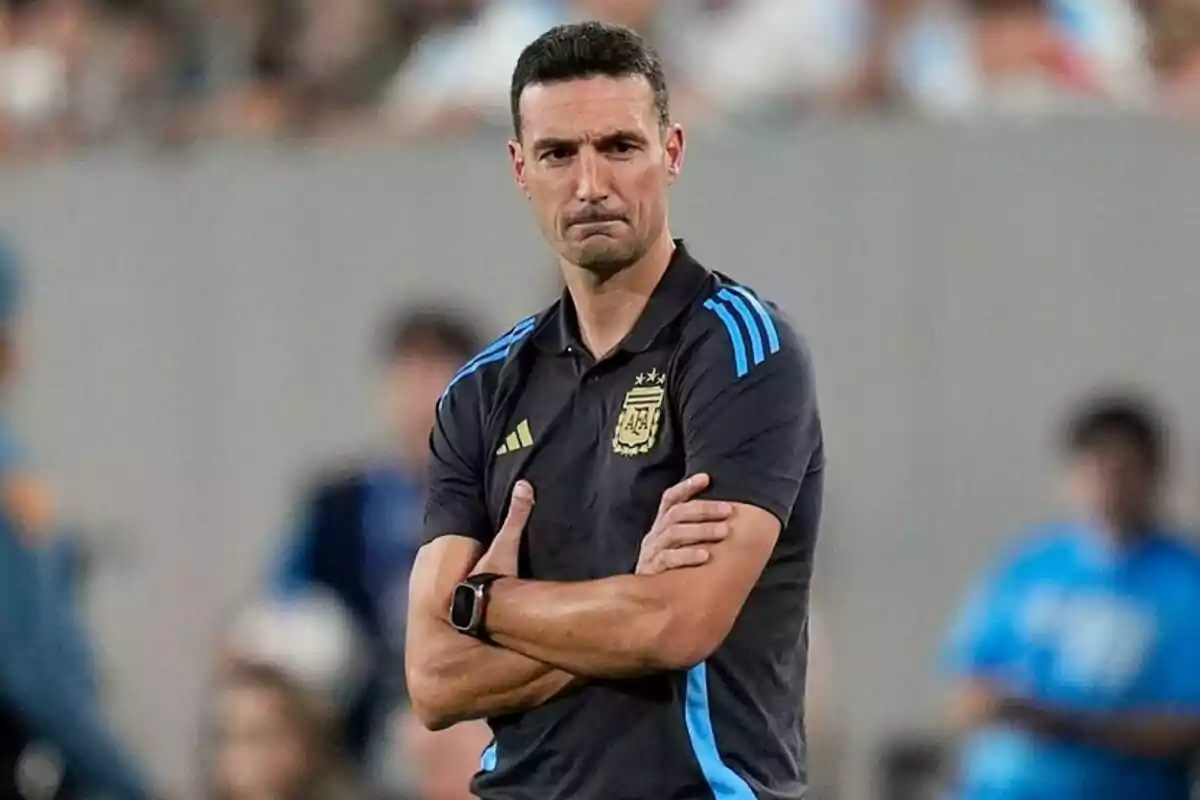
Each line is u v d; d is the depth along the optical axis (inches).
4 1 1262.3
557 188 476.4
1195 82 1135.0
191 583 1135.6
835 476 1082.7
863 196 1082.7
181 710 1125.1
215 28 1232.8
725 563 467.8
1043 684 966.4
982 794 971.9
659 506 477.4
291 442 1131.9
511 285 1113.4
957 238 1078.4
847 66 1132.5
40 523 705.0
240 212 1139.3
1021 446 1071.0
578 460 487.5
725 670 480.1
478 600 483.8
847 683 1068.5
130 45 1241.4
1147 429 967.6
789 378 483.8
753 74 1134.4
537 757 488.4
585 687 481.7
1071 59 1156.5
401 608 913.5
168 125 1210.6
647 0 1140.5
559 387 494.3
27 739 706.8
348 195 1130.0
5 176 1159.0
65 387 1150.3
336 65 1216.8
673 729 475.5
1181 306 1062.4
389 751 865.5
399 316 1121.4
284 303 1133.7
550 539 487.2
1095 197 1069.8
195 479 1138.7
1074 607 967.6
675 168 494.3
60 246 1153.4
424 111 1160.8
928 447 1078.4
